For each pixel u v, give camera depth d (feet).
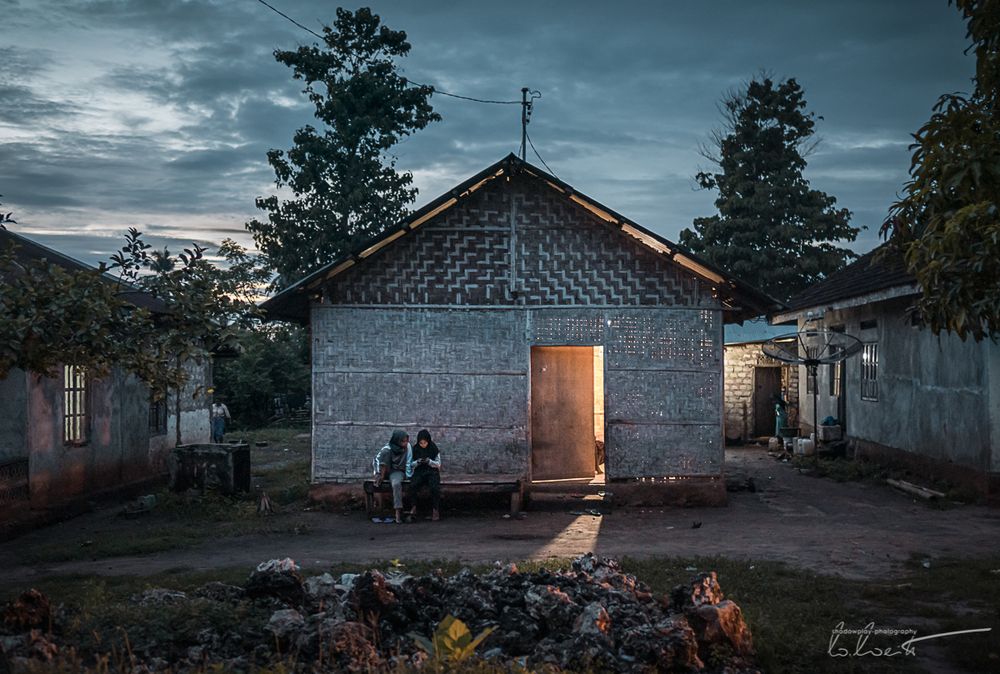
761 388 103.91
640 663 21.98
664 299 55.01
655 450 54.95
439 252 55.31
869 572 36.14
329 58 125.08
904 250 27.17
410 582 26.91
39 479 51.42
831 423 82.69
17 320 27.58
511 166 54.03
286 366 138.62
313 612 26.81
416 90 126.21
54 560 41.39
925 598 31.37
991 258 23.57
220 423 98.43
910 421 65.41
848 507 54.08
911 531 45.57
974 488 55.01
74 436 56.34
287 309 58.03
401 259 55.52
